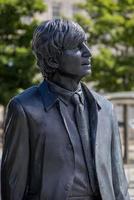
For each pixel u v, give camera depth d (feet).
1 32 87.40
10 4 85.15
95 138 10.46
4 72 84.79
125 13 108.27
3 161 10.57
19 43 87.30
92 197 10.48
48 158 10.19
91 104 10.76
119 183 10.98
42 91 10.62
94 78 103.35
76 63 10.42
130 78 104.78
